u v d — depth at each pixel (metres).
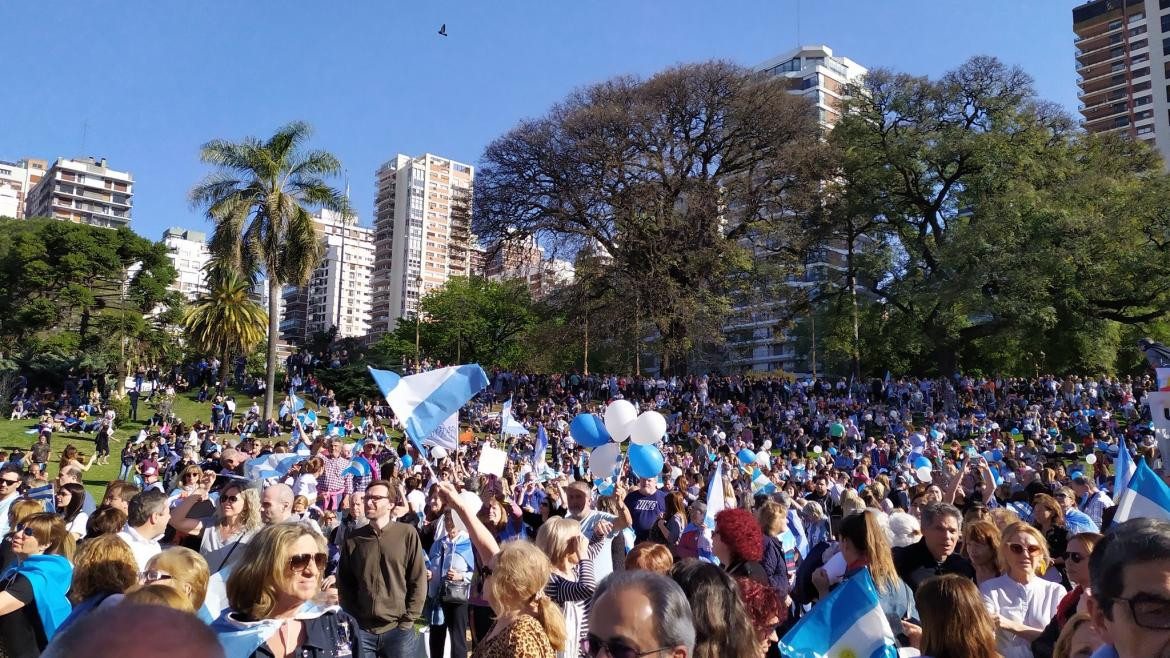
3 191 154.75
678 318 45.06
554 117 47.44
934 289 43.09
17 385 44.75
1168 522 2.42
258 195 35.50
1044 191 43.00
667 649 2.71
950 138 44.72
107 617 1.35
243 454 12.05
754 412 36.72
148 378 44.50
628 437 9.20
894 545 6.05
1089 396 35.59
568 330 46.97
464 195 51.66
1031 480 11.61
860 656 3.71
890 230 49.97
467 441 22.72
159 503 5.78
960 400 37.38
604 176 46.78
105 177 140.00
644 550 5.11
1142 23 108.12
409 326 83.00
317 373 47.56
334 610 4.16
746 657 3.44
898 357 56.22
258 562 3.79
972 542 5.18
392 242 157.12
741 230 48.56
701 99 47.25
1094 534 4.21
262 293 177.50
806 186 47.22
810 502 9.73
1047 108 46.66
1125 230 41.41
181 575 4.00
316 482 11.41
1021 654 4.29
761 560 5.36
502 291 78.94
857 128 47.94
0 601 4.39
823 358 59.47
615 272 46.06
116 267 67.19
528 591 4.05
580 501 7.26
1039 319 41.75
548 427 32.97
